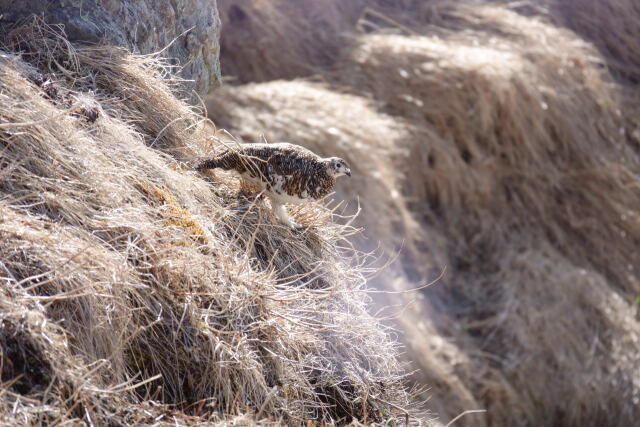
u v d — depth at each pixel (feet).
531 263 73.36
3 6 32.19
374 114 73.20
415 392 32.45
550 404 65.67
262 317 26.17
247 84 77.10
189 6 38.34
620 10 96.27
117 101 31.55
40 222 23.30
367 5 88.99
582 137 82.17
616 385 66.90
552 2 95.25
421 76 76.95
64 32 31.94
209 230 28.02
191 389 23.91
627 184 81.97
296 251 31.27
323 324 27.61
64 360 20.95
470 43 83.82
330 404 27.12
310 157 30.32
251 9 80.28
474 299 70.64
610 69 94.73
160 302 24.39
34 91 27.61
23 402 19.83
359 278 33.09
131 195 26.94
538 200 78.89
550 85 82.28
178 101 34.19
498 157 79.20
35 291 21.85
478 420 62.28
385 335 31.27
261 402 24.52
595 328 70.23
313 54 81.05
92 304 22.39
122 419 21.31
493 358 66.33
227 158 30.91
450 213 75.87
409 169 73.36
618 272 77.41
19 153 25.05
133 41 34.88
